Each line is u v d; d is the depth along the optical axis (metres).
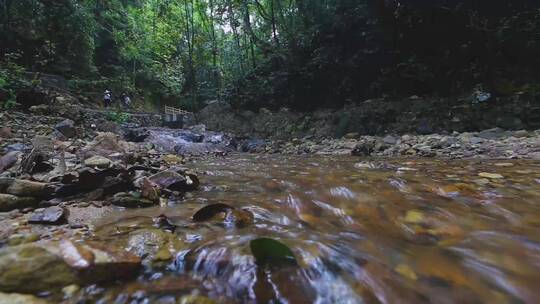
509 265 1.73
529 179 3.79
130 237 2.00
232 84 18.52
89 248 1.61
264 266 1.64
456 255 1.85
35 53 16.31
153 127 13.71
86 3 20.39
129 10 27.03
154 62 28.11
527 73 10.06
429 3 11.24
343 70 13.85
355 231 2.25
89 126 9.78
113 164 4.14
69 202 2.90
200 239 2.02
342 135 11.72
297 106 15.38
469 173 4.30
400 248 1.95
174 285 1.49
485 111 9.74
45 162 3.97
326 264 1.69
